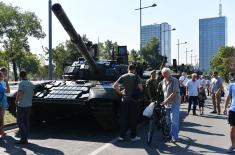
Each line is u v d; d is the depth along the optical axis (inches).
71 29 462.9
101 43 2171.5
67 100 476.4
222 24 5885.8
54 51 1977.1
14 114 518.0
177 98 425.1
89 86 508.4
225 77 3134.8
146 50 2134.6
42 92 503.2
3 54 1862.7
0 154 361.4
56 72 1964.8
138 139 436.1
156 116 428.8
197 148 398.3
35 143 414.3
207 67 5969.5
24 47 2898.6
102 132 491.5
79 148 390.9
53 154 362.6
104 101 462.0
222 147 403.9
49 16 766.5
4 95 431.2
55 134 474.0
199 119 634.2
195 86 695.7
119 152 374.6
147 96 524.7
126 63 647.1
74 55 1856.5
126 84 428.5
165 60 846.5
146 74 717.3
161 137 459.5
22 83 405.1
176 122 426.3
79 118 586.9
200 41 6018.7
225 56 3858.3
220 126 551.5
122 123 432.1
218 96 708.0
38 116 531.8
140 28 1395.2
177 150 388.2
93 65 562.6
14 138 437.4
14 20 2839.6
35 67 3486.7
